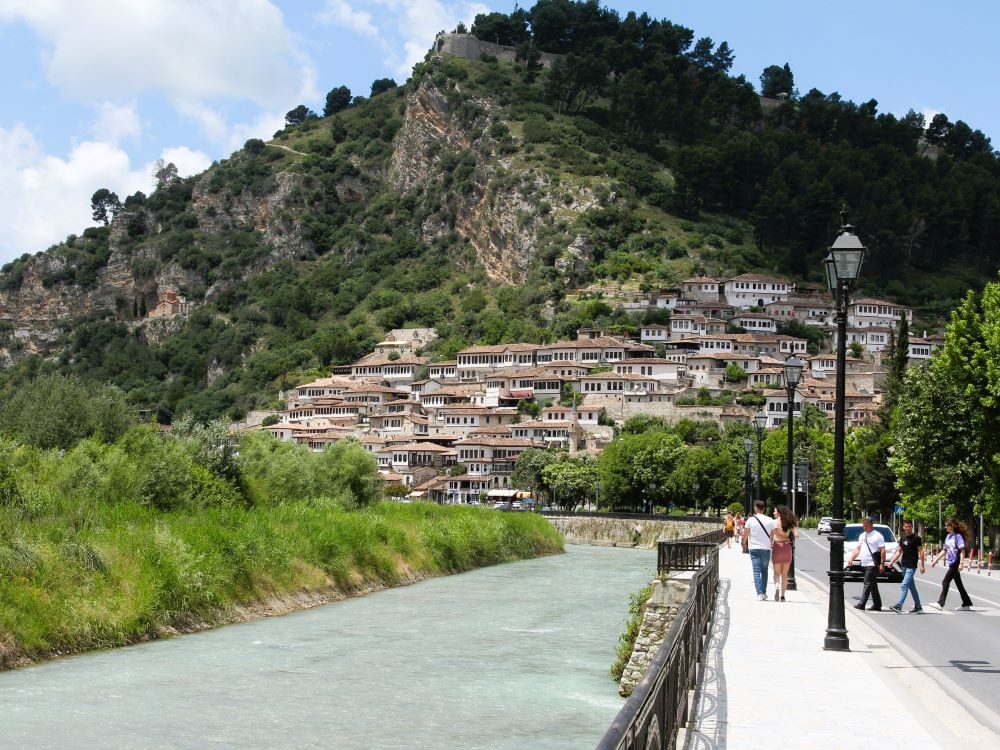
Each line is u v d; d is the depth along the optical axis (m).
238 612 45.78
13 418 69.75
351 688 31.36
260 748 24.44
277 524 56.97
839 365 24.55
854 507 133.25
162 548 43.25
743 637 25.66
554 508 167.38
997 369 61.56
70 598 37.06
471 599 55.78
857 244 24.59
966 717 16.73
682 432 178.00
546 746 24.83
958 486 67.44
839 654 22.91
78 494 49.16
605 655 37.94
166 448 58.94
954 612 32.78
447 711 28.48
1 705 27.92
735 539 78.94
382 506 85.44
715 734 15.10
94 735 25.20
